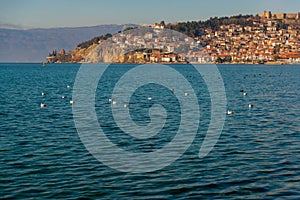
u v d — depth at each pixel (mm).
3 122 45500
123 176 25844
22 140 35781
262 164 28406
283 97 76938
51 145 33969
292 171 26688
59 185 24109
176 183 24562
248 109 58438
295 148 33125
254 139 36781
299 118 49281
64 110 56688
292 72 198875
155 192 23109
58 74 189125
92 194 22766
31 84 117562
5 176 25578
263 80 134500
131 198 22219
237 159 29781
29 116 50406
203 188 23719
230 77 152625
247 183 24469
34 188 23578
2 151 31734
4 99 72188
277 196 22406
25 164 28188
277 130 41125
